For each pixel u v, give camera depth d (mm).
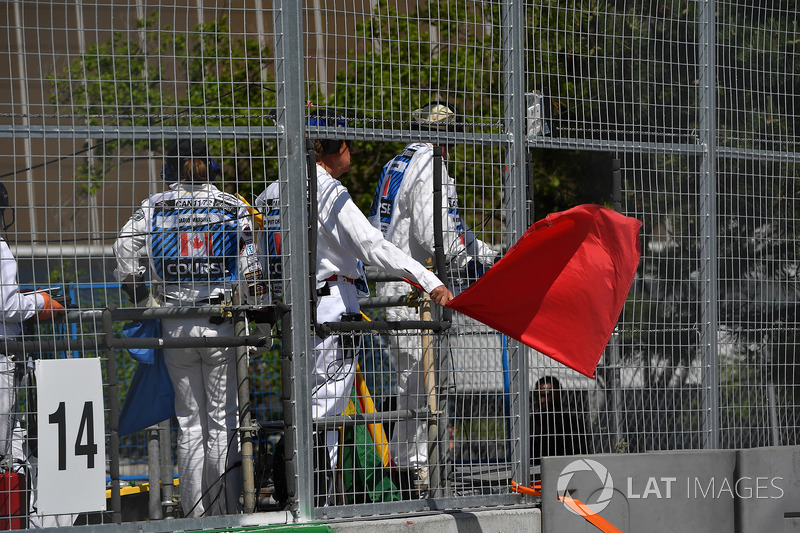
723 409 19828
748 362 19797
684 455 17078
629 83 20594
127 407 15938
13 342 13945
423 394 16516
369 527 15062
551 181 24031
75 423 14086
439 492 16328
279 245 15898
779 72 20609
